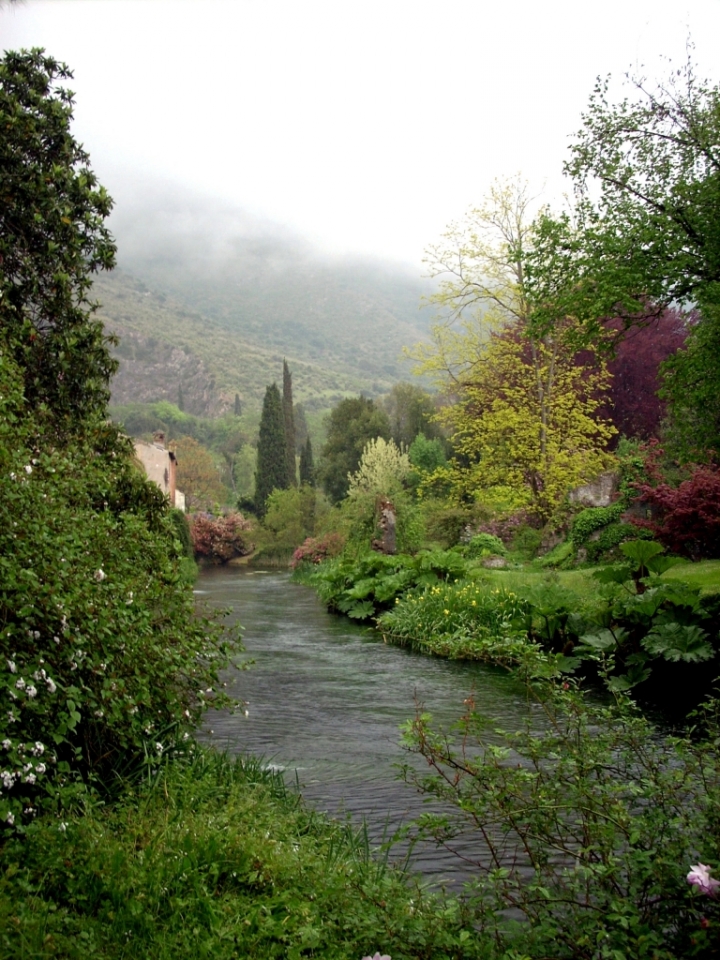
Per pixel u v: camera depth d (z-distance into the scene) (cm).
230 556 5675
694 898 315
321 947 354
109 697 512
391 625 1631
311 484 7581
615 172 1353
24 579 479
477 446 2459
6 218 1304
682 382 1391
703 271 1286
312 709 977
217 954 346
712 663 1062
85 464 750
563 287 1392
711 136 1298
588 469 2300
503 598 1455
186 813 486
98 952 339
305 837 500
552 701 443
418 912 359
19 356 1189
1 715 449
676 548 1605
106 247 1398
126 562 687
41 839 421
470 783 409
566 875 355
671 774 384
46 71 1384
